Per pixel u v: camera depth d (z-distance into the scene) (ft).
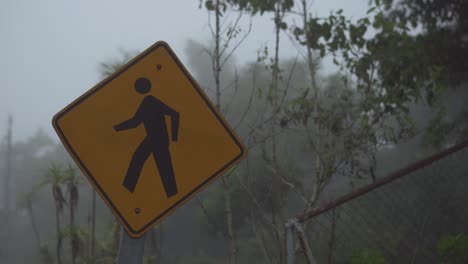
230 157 7.56
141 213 7.22
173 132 7.48
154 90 7.54
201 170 7.46
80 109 7.33
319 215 10.19
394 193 10.44
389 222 10.31
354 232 10.14
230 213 13.38
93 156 7.25
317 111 15.56
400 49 16.47
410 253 10.24
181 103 7.57
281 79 15.65
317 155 14.82
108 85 7.45
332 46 16.46
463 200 10.68
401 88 16.29
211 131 7.57
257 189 13.39
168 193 7.34
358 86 16.05
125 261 7.06
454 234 10.57
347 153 14.93
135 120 7.43
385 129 15.47
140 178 7.30
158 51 7.63
